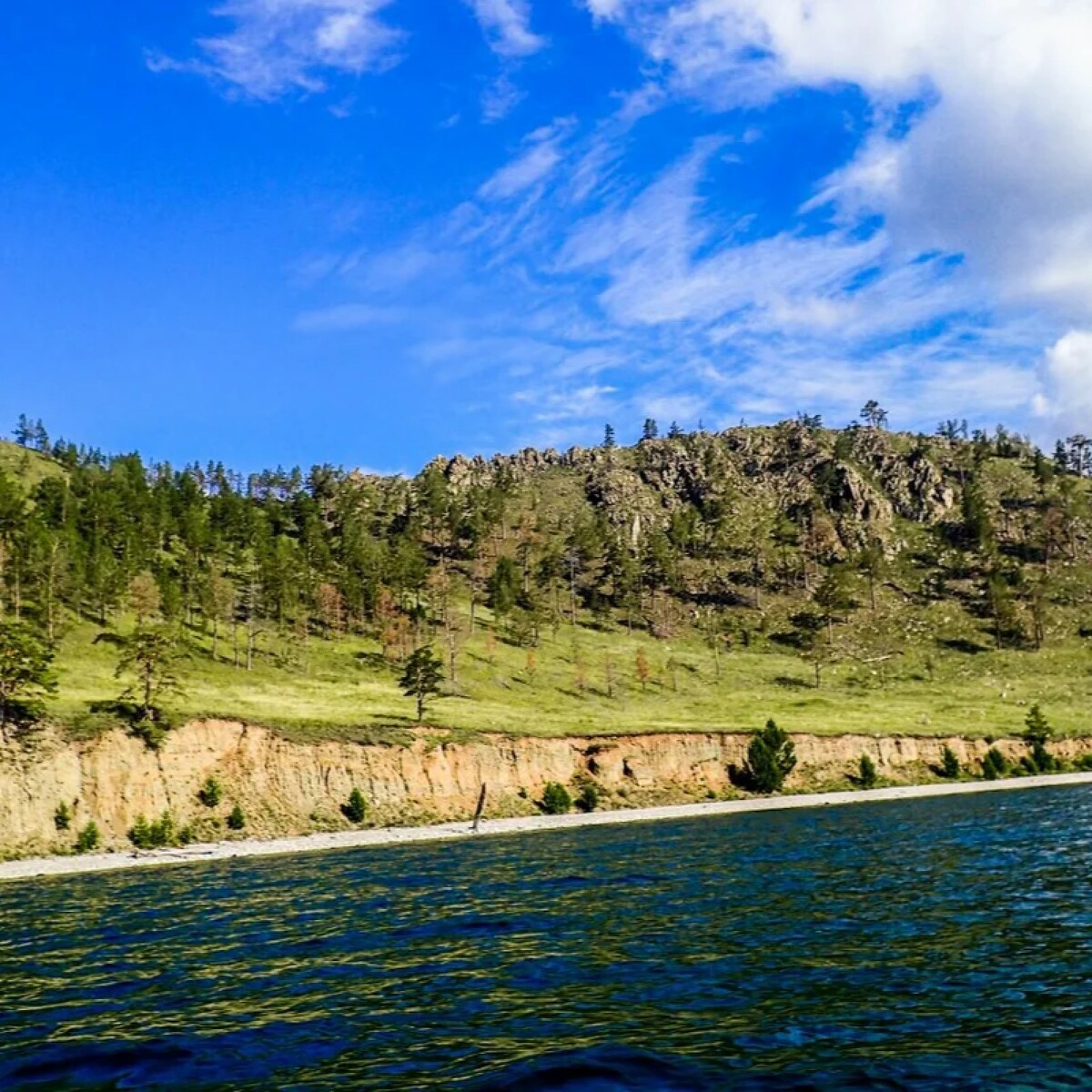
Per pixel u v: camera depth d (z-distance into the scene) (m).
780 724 129.12
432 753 98.50
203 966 28.34
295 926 35.16
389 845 74.38
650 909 35.78
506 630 196.50
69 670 114.75
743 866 48.09
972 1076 16.58
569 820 91.75
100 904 44.75
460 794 97.12
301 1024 21.38
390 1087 16.98
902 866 44.69
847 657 198.12
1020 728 136.62
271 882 51.00
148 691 90.12
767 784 109.62
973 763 124.81
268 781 88.44
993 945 26.58
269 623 168.38
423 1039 19.88
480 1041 19.59
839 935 29.00
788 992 22.61
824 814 85.06
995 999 21.22
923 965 24.73
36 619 134.00
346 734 95.81
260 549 186.38
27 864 67.06
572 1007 21.98
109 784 79.69
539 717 127.69
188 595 162.00
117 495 195.50
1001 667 187.50
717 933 30.34
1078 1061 17.09
